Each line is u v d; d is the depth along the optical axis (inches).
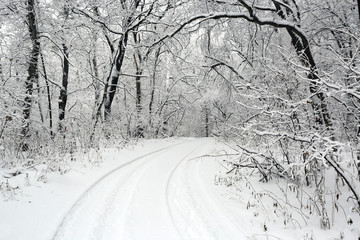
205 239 187.0
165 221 213.9
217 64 601.0
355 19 473.1
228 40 677.3
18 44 540.7
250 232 201.0
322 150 217.3
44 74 624.7
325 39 501.7
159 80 1176.8
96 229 194.2
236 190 303.9
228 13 432.5
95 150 486.6
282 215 236.7
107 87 721.6
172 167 424.2
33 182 272.5
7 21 548.7
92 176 333.4
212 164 460.8
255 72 485.7
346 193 255.6
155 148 645.3
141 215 223.3
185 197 275.4
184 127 1524.4
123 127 864.3
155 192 287.3
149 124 1037.8
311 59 389.7
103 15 676.7
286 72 305.3
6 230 175.2
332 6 476.4
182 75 1055.6
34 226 187.3
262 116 325.7
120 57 733.9
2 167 322.7
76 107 922.7
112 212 227.1
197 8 553.0
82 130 553.6
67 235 182.5
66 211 219.5
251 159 324.5
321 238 190.2
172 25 636.1
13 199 223.0
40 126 561.6
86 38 722.8
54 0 589.6
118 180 327.6
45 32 572.1
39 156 382.9
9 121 382.3
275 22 403.2
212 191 301.7
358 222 206.7
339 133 288.8
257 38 631.2
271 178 336.5
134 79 1108.5
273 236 194.1
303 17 509.4
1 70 508.4
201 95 1019.3
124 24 682.8
